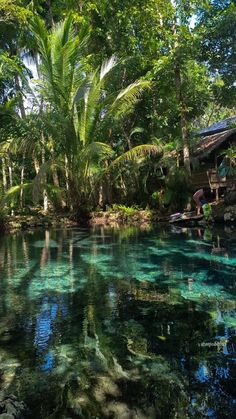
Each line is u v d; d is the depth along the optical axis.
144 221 15.34
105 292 5.39
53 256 8.33
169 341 3.66
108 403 2.68
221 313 4.40
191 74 17.81
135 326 4.08
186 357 3.33
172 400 2.68
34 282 6.06
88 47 20.33
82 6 19.61
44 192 17.12
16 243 10.58
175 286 5.59
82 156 15.29
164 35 15.86
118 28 19.11
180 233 11.23
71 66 14.94
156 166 17.39
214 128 20.55
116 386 2.90
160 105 20.27
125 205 17.67
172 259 7.51
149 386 2.88
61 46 14.45
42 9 19.27
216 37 16.47
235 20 15.49
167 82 17.86
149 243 9.62
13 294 5.41
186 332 3.87
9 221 14.62
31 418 2.53
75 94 14.71
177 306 4.69
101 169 16.55
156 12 16.08
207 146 17.00
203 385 2.88
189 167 16.17
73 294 5.34
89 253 8.55
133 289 5.50
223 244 8.93
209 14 16.34
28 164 22.70
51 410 2.62
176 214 14.29
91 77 15.15
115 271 6.67
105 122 16.19
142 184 18.02
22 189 16.25
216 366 3.15
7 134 15.89
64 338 3.82
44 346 3.64
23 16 13.70
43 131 15.79
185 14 15.80
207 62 17.83
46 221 15.46
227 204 13.47
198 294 5.16
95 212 16.70
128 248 9.01
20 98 16.80
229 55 17.05
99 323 4.20
